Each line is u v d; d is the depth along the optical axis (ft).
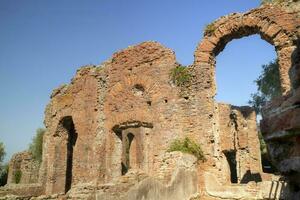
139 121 53.98
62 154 69.15
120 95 58.29
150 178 35.01
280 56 44.19
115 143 58.29
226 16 49.62
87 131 61.31
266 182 39.78
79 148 61.72
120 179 45.78
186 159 42.47
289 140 10.64
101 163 58.18
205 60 49.80
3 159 131.44
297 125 10.01
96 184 56.75
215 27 50.11
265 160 88.43
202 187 44.68
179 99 50.72
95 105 61.67
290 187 11.12
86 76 64.59
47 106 74.13
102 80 61.77
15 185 66.90
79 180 59.98
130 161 53.06
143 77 55.72
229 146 74.54
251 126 74.74
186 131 48.91
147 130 53.16
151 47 55.93
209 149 46.52
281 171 10.85
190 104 49.57
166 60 53.72
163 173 41.81
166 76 53.01
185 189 40.78
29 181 102.17
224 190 43.06
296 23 44.04
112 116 58.44
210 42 50.03
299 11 44.29
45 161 70.38
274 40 45.19
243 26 47.88
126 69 58.49
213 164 45.78
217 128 48.62
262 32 46.37
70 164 70.79
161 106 52.29
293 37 43.80
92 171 58.59
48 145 70.59
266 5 46.70
